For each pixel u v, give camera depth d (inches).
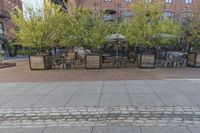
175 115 171.3
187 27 547.2
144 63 483.2
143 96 224.7
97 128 147.9
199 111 179.9
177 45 718.5
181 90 248.8
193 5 1014.4
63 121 163.5
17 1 1213.1
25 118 171.8
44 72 438.0
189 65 513.0
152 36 493.4
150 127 148.3
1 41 1087.0
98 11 534.6
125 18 565.3
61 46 553.0
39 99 222.2
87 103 204.1
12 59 912.3
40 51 545.6
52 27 493.4
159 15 498.9
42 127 152.6
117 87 269.0
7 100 221.6
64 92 249.4
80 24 486.9
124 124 154.3
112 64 550.0
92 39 480.4
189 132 139.6
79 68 494.6
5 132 145.4
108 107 191.5
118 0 1056.2
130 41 509.4
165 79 323.6
